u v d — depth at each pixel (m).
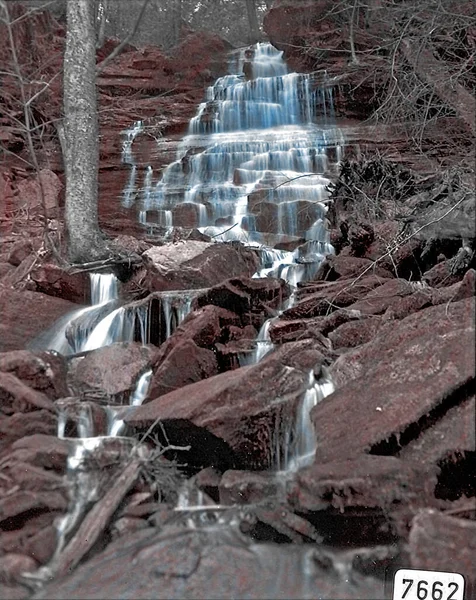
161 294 6.77
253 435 4.26
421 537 3.20
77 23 10.07
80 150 9.56
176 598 3.14
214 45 18.95
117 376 5.75
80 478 4.07
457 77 8.28
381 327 4.93
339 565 3.38
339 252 8.66
